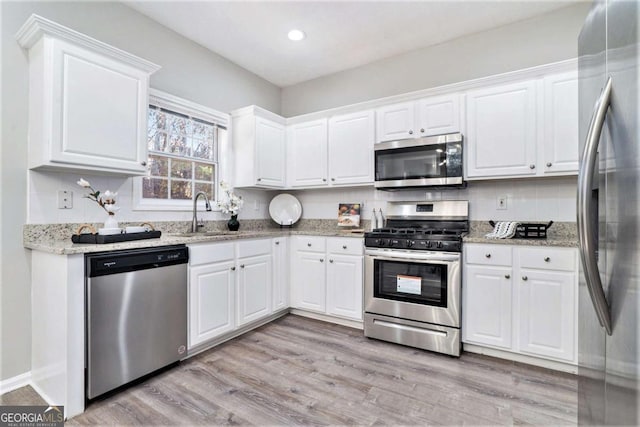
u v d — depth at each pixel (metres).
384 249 2.66
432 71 3.12
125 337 1.86
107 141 2.03
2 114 1.85
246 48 3.15
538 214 2.58
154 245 2.02
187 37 2.94
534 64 2.67
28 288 1.95
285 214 3.83
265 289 2.96
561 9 2.57
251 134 3.21
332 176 3.28
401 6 2.51
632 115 0.76
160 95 2.67
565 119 2.24
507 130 2.44
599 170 0.96
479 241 2.33
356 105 3.11
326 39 2.99
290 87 4.06
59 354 1.69
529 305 2.17
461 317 2.38
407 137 2.86
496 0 2.45
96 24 2.30
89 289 1.71
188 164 2.99
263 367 2.17
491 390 1.88
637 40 0.73
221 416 1.64
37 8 2.01
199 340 2.32
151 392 1.86
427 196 3.07
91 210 2.23
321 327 2.96
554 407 1.72
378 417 1.64
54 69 1.80
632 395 0.76
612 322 0.86
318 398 1.80
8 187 1.88
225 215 3.28
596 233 0.98
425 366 2.19
